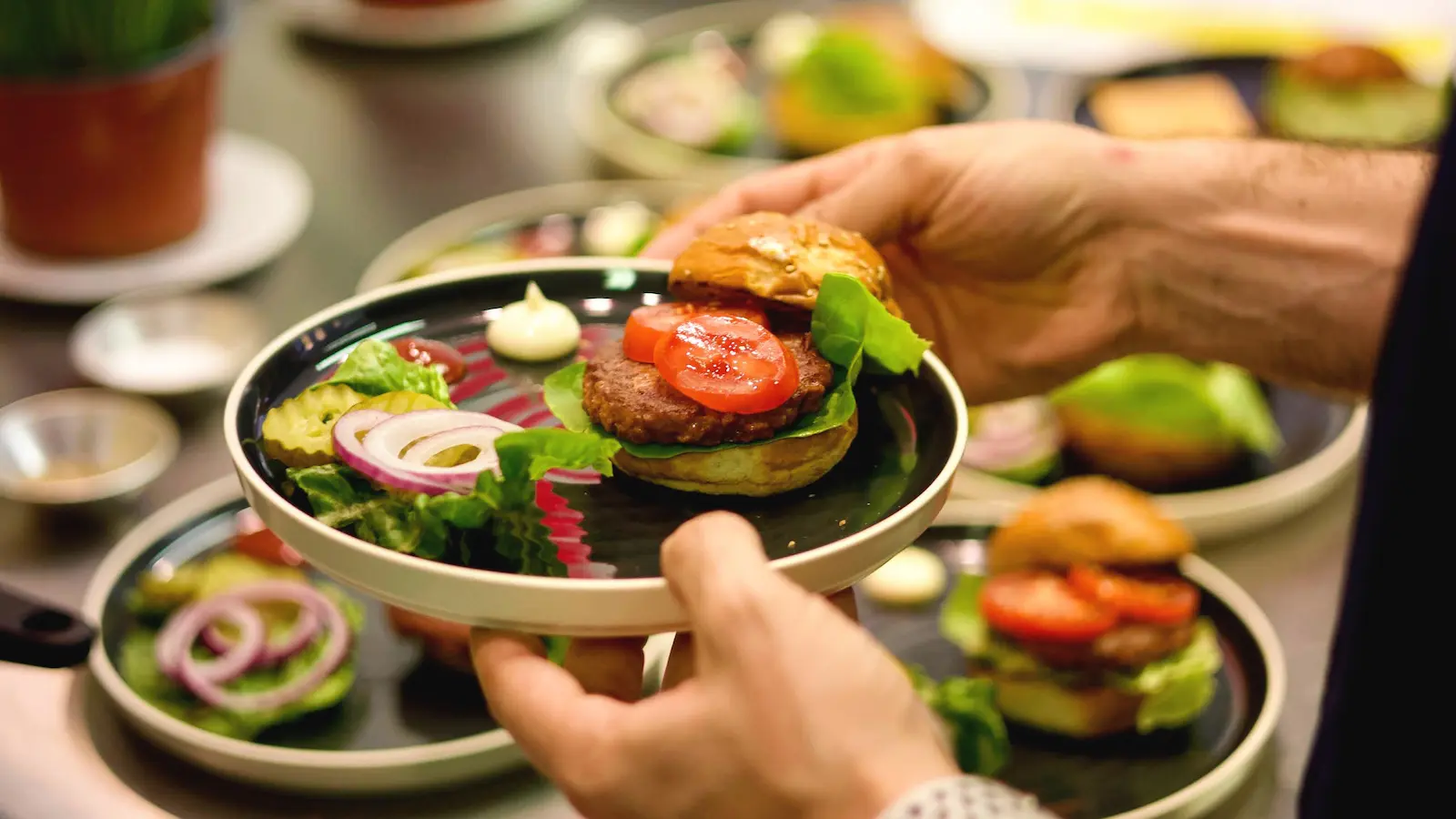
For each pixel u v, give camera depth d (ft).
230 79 5.20
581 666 2.61
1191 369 3.81
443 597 2.45
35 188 4.06
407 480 2.55
